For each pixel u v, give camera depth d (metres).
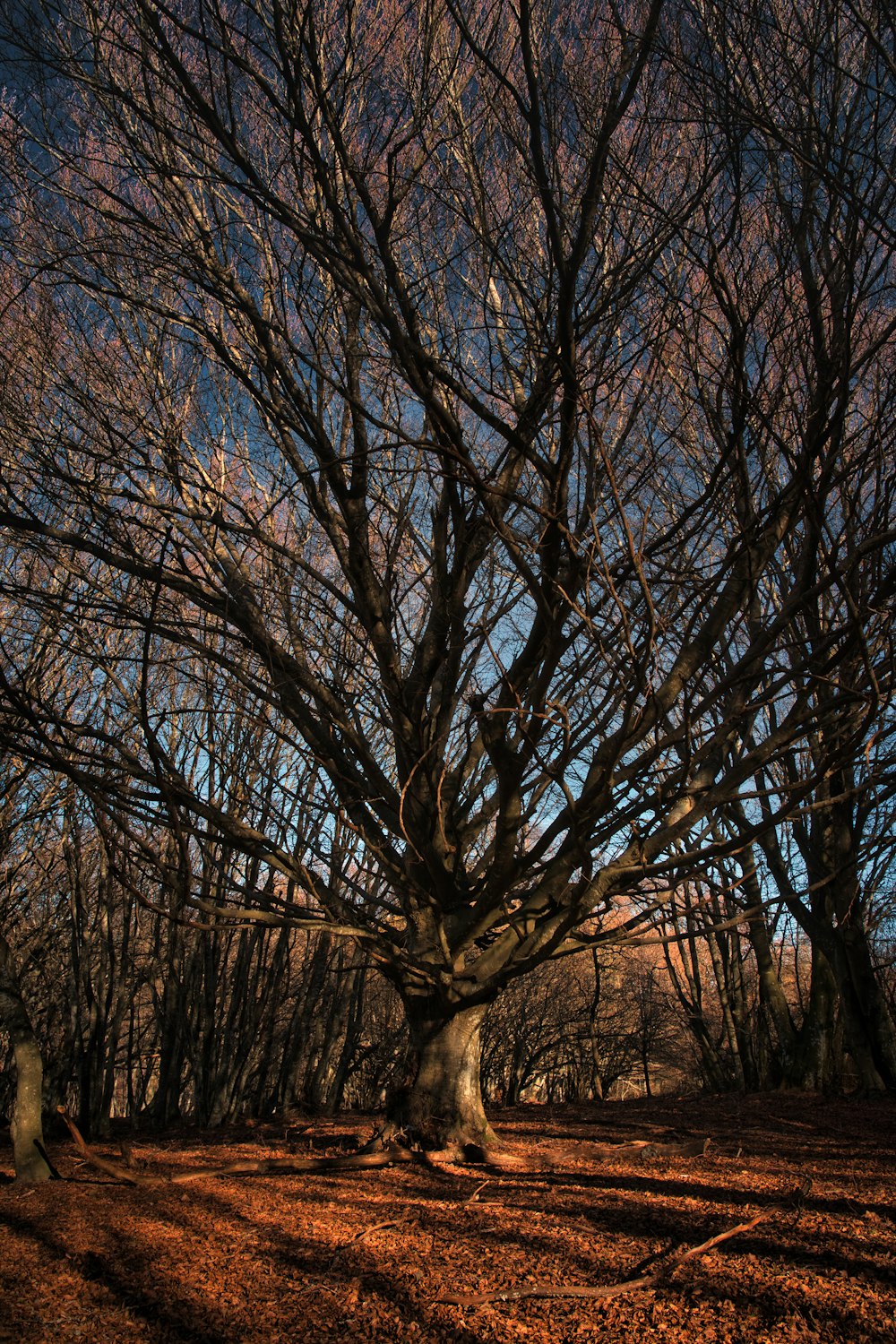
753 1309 3.36
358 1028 12.73
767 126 4.39
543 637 5.18
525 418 4.76
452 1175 5.72
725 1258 3.91
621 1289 3.60
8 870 10.30
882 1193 5.11
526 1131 8.12
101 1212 4.95
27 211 6.09
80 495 5.55
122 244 6.08
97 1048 8.98
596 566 4.13
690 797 5.73
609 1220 4.59
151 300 6.48
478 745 6.84
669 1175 5.76
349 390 5.86
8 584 5.71
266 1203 5.07
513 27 5.55
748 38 4.79
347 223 4.68
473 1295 3.59
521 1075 20.89
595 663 5.69
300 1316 3.49
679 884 5.55
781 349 5.37
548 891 5.95
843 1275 3.64
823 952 11.52
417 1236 4.40
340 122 4.78
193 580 6.15
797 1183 5.46
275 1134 8.30
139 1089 12.43
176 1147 7.61
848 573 4.83
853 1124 8.40
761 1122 8.69
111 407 6.43
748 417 5.21
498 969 6.12
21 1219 4.83
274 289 6.18
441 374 4.10
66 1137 8.70
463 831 6.61
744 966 16.08
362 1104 17.03
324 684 6.06
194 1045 10.04
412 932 6.39
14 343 6.27
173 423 6.32
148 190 6.20
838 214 5.09
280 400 5.64
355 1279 3.80
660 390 5.88
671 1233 4.34
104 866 9.26
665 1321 3.30
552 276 5.06
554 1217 4.66
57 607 5.52
